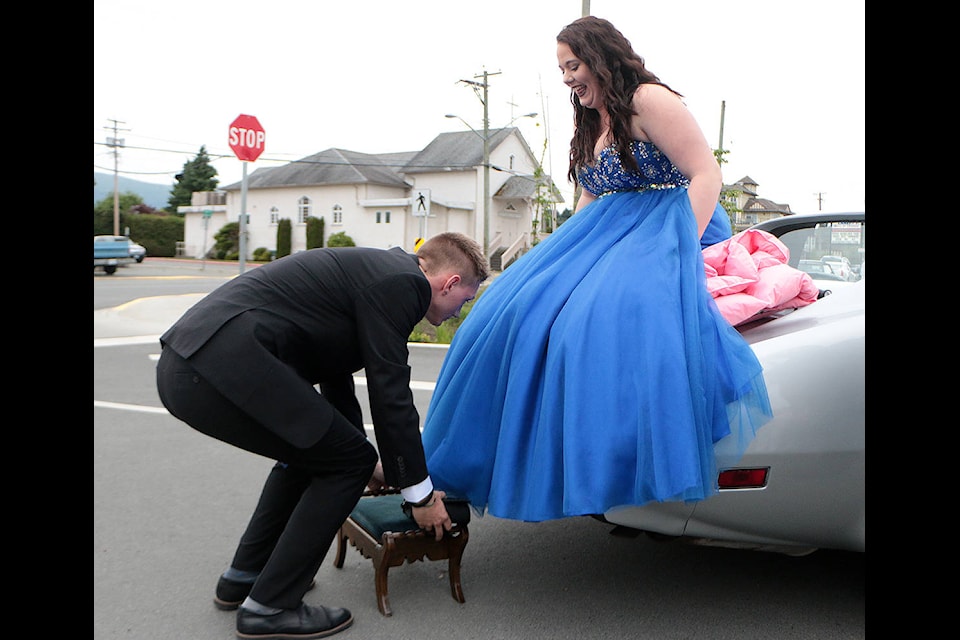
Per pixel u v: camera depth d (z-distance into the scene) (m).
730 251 3.06
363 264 2.56
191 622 2.77
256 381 2.39
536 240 21.59
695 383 2.41
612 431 2.44
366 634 2.62
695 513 2.48
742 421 2.41
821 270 3.68
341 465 2.56
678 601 2.84
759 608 2.77
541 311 2.69
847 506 2.47
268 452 2.54
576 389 2.48
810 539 2.54
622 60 2.83
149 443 5.47
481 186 46.97
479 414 2.75
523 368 2.62
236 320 2.44
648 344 2.46
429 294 2.60
